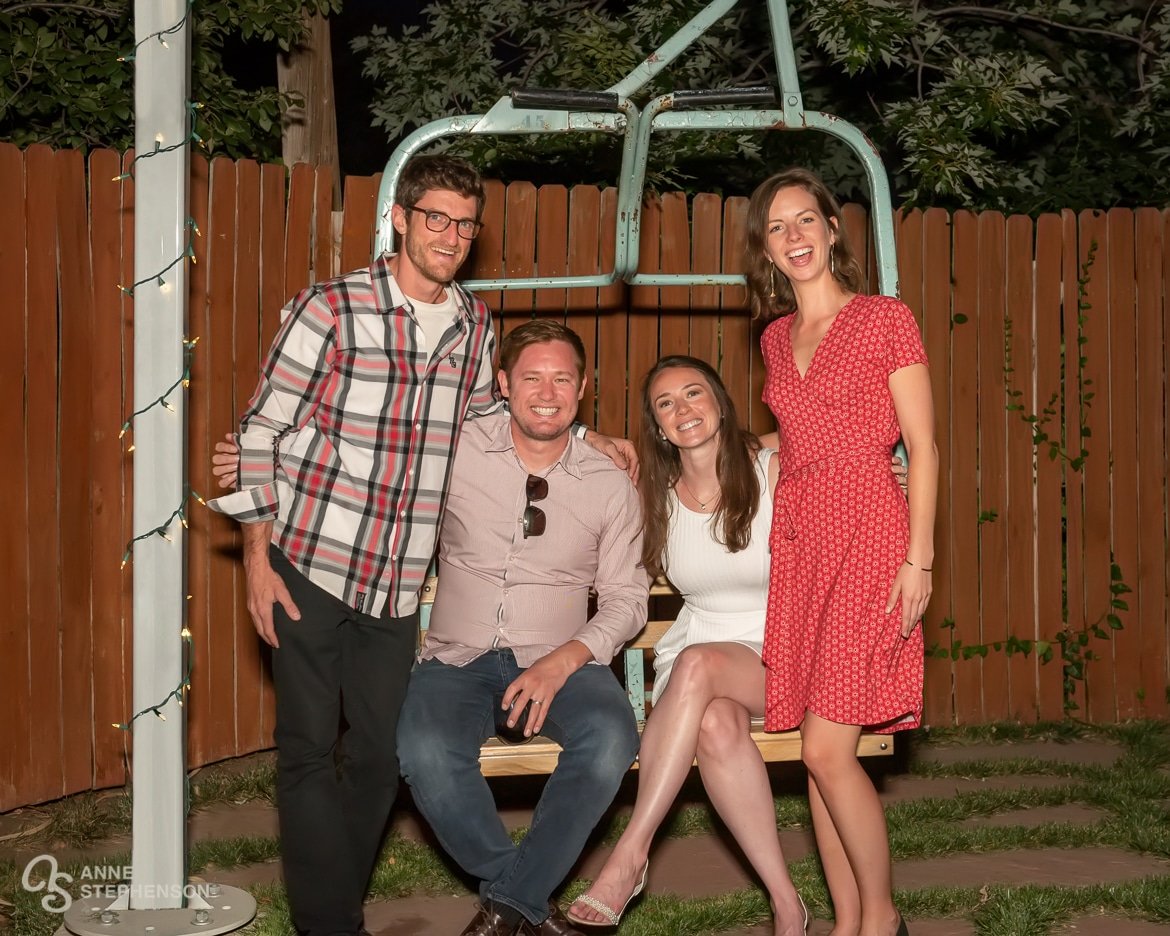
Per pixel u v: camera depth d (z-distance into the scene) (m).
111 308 4.82
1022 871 4.20
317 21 6.74
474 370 3.62
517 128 3.89
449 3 8.73
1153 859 4.31
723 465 3.80
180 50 3.40
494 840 3.45
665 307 5.63
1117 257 6.09
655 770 3.53
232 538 5.25
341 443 3.44
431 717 3.53
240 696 5.30
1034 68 7.41
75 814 4.64
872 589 3.45
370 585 3.46
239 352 5.18
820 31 7.55
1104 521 6.10
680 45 3.80
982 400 5.97
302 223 5.34
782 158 8.27
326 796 3.46
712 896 4.01
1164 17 8.29
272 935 3.60
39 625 4.67
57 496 4.70
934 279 5.89
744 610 3.88
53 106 6.10
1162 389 6.15
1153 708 6.15
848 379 3.48
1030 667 6.06
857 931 3.58
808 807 4.84
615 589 3.83
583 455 3.84
